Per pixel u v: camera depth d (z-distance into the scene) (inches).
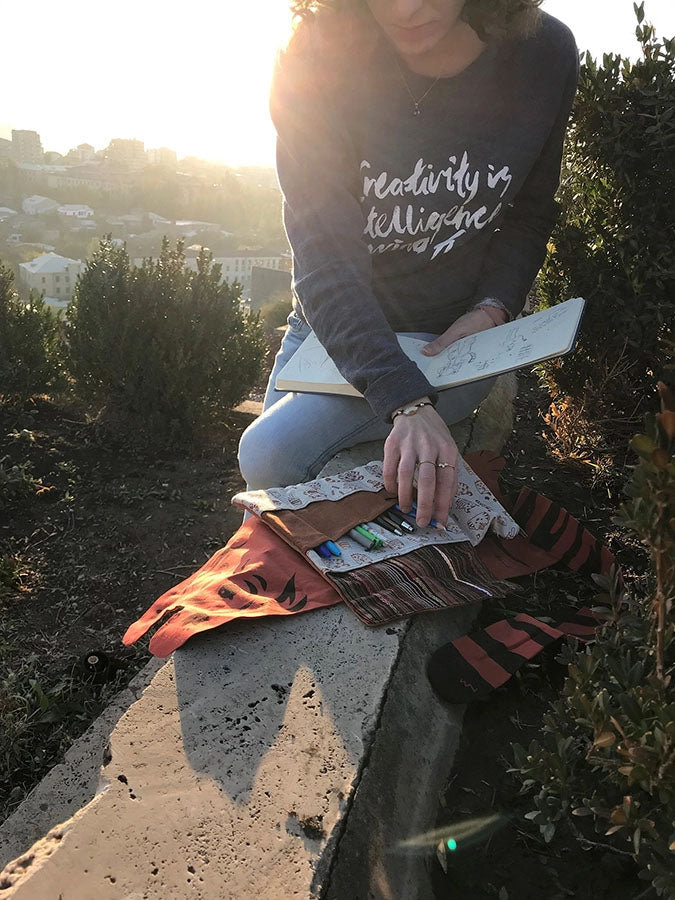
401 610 63.9
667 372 84.7
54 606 102.0
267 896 42.6
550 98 80.7
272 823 46.6
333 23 72.6
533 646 63.7
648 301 97.0
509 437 118.6
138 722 54.7
